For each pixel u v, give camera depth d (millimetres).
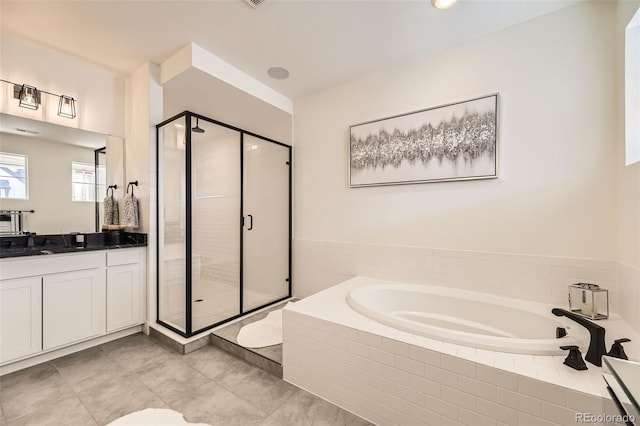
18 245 2191
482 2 1737
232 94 2646
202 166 2541
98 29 2014
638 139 1526
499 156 2002
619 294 1623
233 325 2480
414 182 2354
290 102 3158
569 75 1788
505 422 1163
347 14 1840
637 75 1531
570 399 1038
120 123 2744
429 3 1741
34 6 1770
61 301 2031
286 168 3197
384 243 2549
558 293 1825
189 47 2188
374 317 1659
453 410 1276
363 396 1519
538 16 1874
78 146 2492
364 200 2668
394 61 2408
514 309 1836
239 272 2871
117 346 2252
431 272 2303
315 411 1556
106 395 1645
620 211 1616
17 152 2203
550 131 1846
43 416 1471
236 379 1825
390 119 2479
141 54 2338
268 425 1440
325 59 2381
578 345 1299
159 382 1778
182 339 2225
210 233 2717
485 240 2076
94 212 2590
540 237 1885
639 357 1215
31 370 1891
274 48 2229
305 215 3109
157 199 2551
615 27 1661
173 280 2453
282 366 1840
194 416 1484
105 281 2270
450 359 1279
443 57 2240
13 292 1823
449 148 2186
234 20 1904
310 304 1932
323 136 2947
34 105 2238
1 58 2111
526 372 1138
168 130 2475
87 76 2531
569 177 1793
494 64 2029
